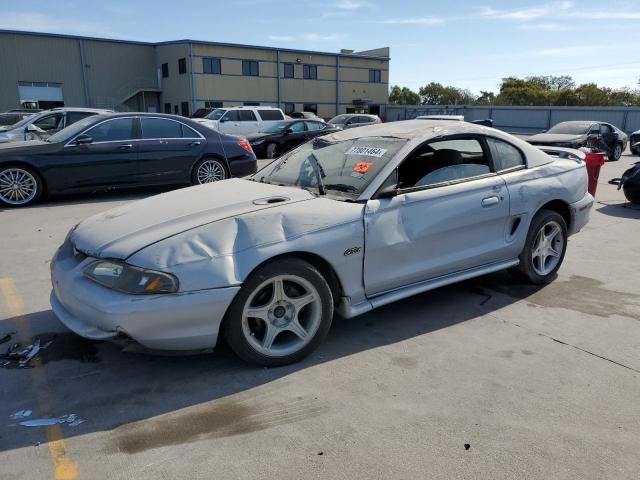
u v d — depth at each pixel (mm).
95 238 3246
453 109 46750
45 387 3094
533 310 4250
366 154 3936
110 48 41406
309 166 4176
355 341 3686
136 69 42875
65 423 2742
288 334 3441
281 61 45125
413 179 4055
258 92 44344
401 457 2463
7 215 7727
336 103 49500
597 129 18172
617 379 3168
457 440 2586
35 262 5461
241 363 3373
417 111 49562
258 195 3660
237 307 3061
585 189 5039
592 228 7234
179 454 2498
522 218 4414
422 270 3814
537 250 4695
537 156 4695
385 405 2891
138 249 2990
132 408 2883
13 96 38156
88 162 8633
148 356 3467
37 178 8359
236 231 3137
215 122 20172
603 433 2639
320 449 2527
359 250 3441
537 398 2957
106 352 3523
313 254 3281
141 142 9047
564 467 2391
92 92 41219
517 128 42812
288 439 2605
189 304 2900
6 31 37094
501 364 3354
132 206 3740
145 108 44031
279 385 3107
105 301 2885
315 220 3309
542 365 3340
